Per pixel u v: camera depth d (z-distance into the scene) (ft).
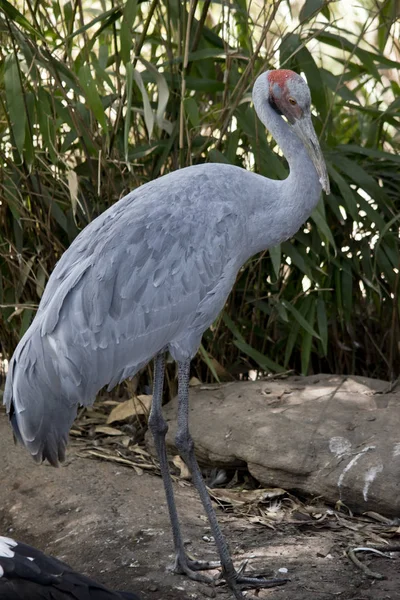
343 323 29.22
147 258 19.60
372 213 27.27
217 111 26.32
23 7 29.27
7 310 28.14
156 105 27.66
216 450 24.48
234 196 20.48
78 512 22.25
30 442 19.38
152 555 20.52
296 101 21.18
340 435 23.71
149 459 25.40
